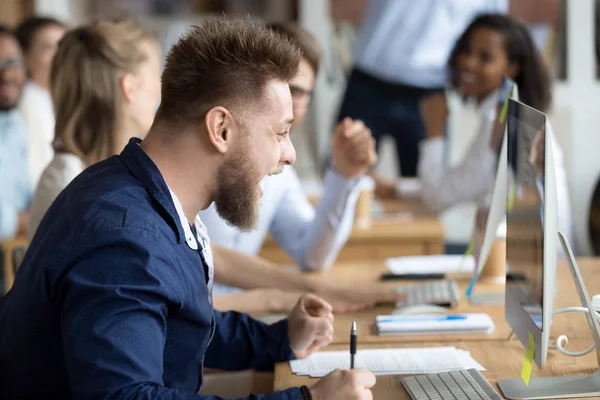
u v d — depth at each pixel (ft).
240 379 7.09
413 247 11.69
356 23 17.80
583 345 6.14
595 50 17.70
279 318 7.27
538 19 17.57
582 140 17.89
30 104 14.66
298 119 9.10
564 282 8.04
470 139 17.13
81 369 4.16
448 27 16.65
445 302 7.43
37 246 4.72
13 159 13.99
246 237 8.90
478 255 7.70
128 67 7.13
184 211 4.86
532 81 11.73
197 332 4.91
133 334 4.22
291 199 9.48
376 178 14.26
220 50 4.75
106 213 4.49
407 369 5.78
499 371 5.67
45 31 15.20
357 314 7.38
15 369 4.78
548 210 4.79
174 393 4.17
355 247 11.69
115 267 4.33
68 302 4.30
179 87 4.76
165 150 4.81
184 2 20.22
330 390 4.54
